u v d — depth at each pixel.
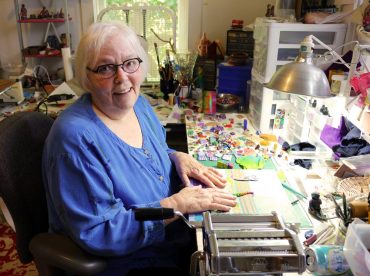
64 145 0.92
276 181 1.21
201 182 1.23
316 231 0.95
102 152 0.99
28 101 2.16
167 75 2.29
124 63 1.03
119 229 0.93
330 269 0.79
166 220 1.01
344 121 1.38
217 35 2.51
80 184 0.92
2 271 1.79
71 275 1.01
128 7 2.32
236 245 0.67
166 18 2.47
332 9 1.67
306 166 1.36
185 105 2.16
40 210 1.06
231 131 1.77
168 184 1.20
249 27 2.24
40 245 0.93
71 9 2.45
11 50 2.51
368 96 1.14
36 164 1.07
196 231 0.95
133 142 1.15
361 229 0.77
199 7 2.44
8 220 1.05
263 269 0.66
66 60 2.33
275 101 1.68
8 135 0.98
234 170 1.30
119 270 1.05
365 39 1.33
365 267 0.70
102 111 1.11
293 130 1.64
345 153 1.30
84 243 0.89
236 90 2.18
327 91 1.02
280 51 1.59
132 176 1.06
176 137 2.23
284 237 0.72
